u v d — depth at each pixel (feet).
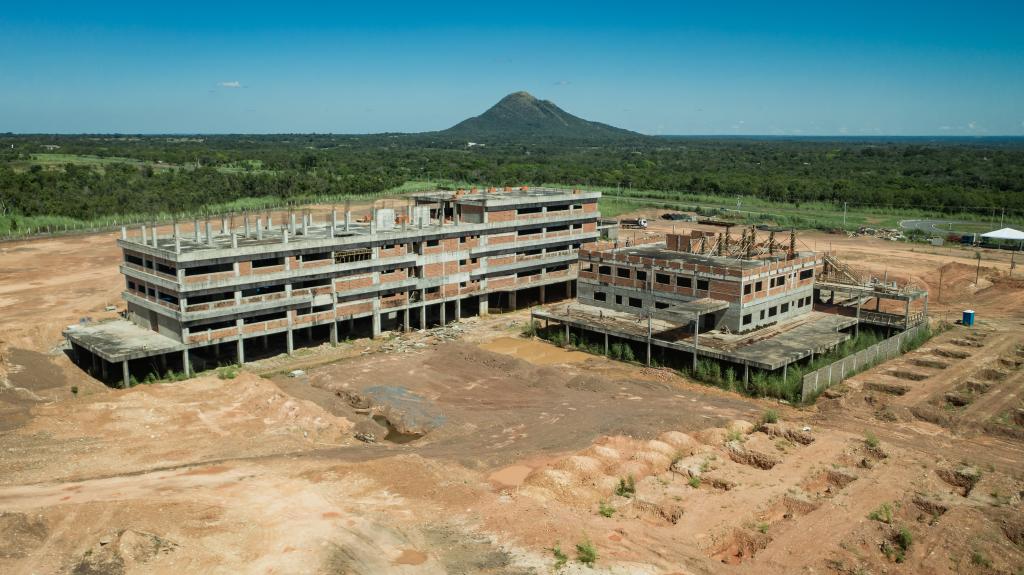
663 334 224.74
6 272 340.39
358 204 561.02
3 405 179.11
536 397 192.54
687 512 126.31
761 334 224.12
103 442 156.25
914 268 361.92
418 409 182.70
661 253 266.77
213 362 225.35
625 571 105.19
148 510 118.32
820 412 181.37
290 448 156.35
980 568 109.70
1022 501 130.11
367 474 137.08
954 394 188.75
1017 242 419.54
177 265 202.80
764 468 147.54
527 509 123.24
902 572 108.58
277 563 105.70
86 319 255.09
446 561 107.55
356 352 240.94
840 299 284.61
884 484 137.49
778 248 264.31
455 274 277.23
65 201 484.74
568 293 325.21
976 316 283.59
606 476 138.92
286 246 225.35
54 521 114.52
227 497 126.62
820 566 109.81
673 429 164.35
